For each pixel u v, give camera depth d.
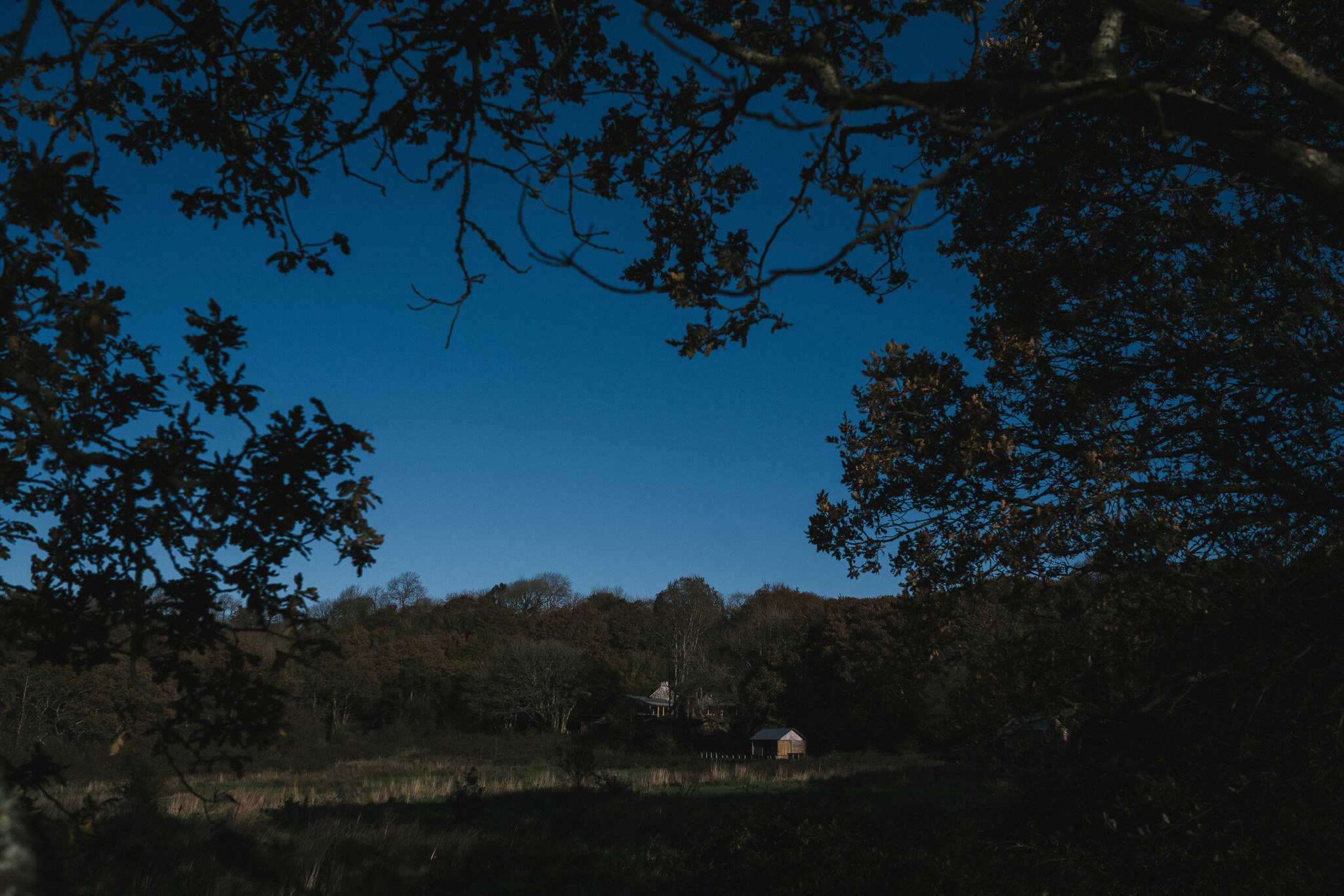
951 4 4.52
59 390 3.70
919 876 7.87
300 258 4.47
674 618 75.38
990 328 7.02
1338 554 4.99
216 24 4.25
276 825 14.83
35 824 5.07
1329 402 5.73
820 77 3.48
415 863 13.31
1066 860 5.87
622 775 38.28
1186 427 5.97
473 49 4.11
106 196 3.47
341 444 3.64
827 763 42.44
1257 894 4.88
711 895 11.12
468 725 70.25
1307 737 4.95
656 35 2.47
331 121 4.45
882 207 4.35
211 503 3.58
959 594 6.59
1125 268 6.18
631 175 4.86
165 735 3.80
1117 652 5.44
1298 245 5.74
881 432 7.09
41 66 4.03
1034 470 6.55
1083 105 3.38
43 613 3.80
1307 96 3.10
